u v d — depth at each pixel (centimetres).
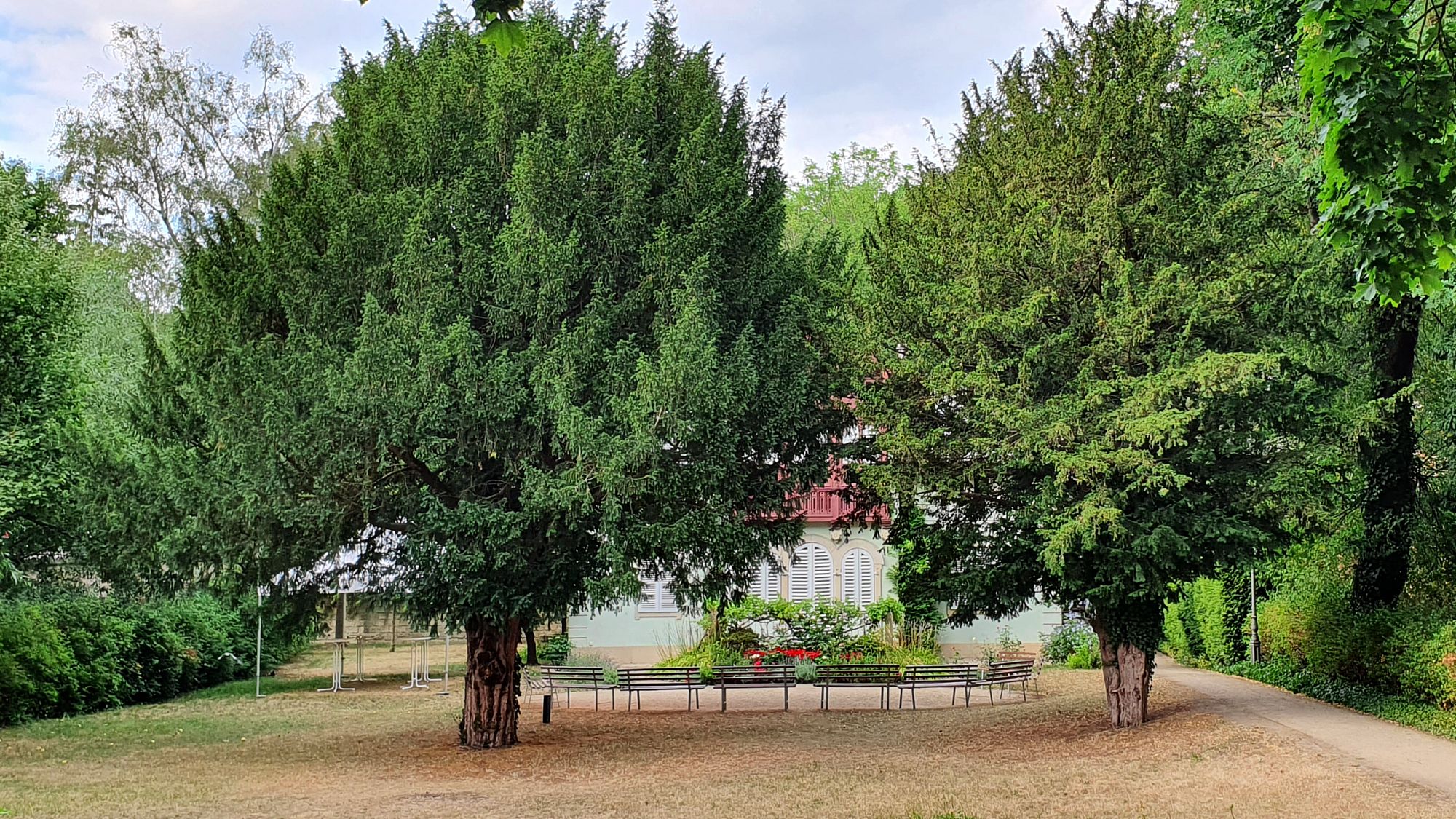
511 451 1484
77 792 1275
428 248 1464
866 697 2347
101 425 2017
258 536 1431
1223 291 1453
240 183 3669
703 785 1316
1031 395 1558
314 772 1460
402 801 1228
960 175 1864
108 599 2366
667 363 1370
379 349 1368
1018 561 1617
